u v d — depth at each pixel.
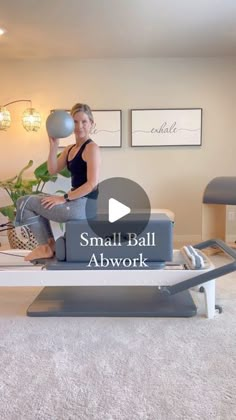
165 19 3.01
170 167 4.21
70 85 4.14
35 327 1.94
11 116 4.18
